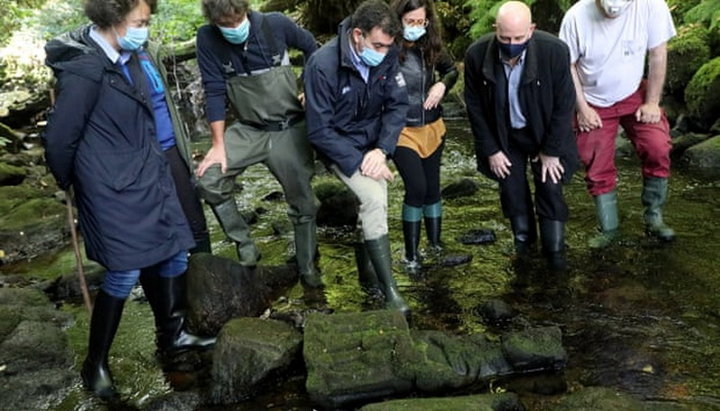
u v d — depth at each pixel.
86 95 2.72
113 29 2.74
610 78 4.02
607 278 3.92
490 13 8.17
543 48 3.66
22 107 9.23
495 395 2.80
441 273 4.13
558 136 3.84
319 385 2.92
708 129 6.39
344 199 5.01
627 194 5.17
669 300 3.63
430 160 4.18
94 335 3.07
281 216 5.34
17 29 10.75
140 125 2.92
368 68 3.37
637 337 3.30
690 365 3.05
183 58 9.63
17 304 3.88
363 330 3.15
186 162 3.65
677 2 7.74
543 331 3.16
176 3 10.19
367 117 3.54
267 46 3.58
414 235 4.19
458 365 3.04
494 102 3.85
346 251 4.57
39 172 6.74
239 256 4.12
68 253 4.84
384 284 3.65
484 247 4.46
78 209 2.94
